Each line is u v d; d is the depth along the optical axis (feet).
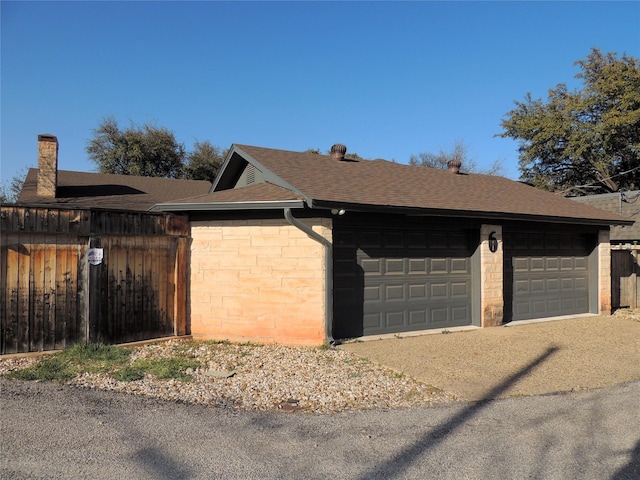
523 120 108.58
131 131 116.88
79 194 56.95
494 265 36.50
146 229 29.32
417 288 33.99
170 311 30.40
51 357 24.79
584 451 14.62
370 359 25.81
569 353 28.12
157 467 13.05
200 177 123.54
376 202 29.37
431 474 13.01
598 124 97.45
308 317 28.81
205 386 20.90
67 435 15.05
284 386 21.04
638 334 34.19
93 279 26.96
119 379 21.47
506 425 16.79
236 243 30.27
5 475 12.34
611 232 70.79
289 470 13.08
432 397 20.01
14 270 25.03
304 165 37.19
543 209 39.22
